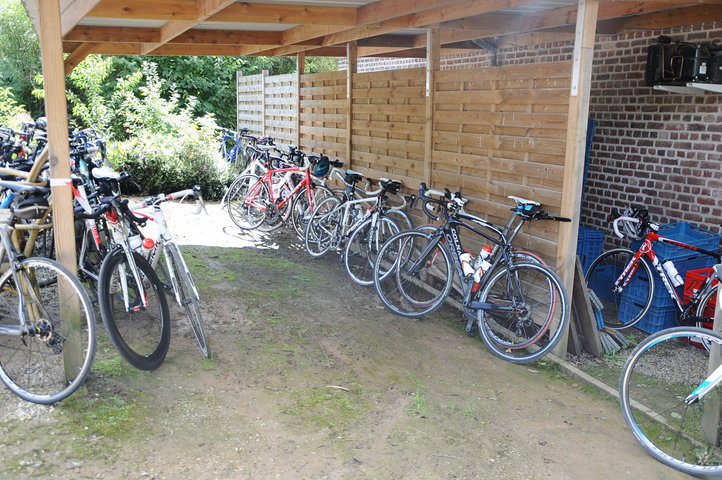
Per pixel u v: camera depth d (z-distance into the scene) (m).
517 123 4.73
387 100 6.62
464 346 4.66
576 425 3.51
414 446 3.19
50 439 3.01
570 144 4.20
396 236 5.34
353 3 4.77
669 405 3.95
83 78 12.77
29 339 3.83
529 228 4.74
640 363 4.80
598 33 5.96
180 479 2.80
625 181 6.29
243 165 11.46
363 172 7.29
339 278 6.19
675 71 5.21
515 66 4.68
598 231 6.11
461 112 5.37
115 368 3.75
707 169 5.47
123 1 4.21
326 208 7.23
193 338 4.38
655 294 5.40
